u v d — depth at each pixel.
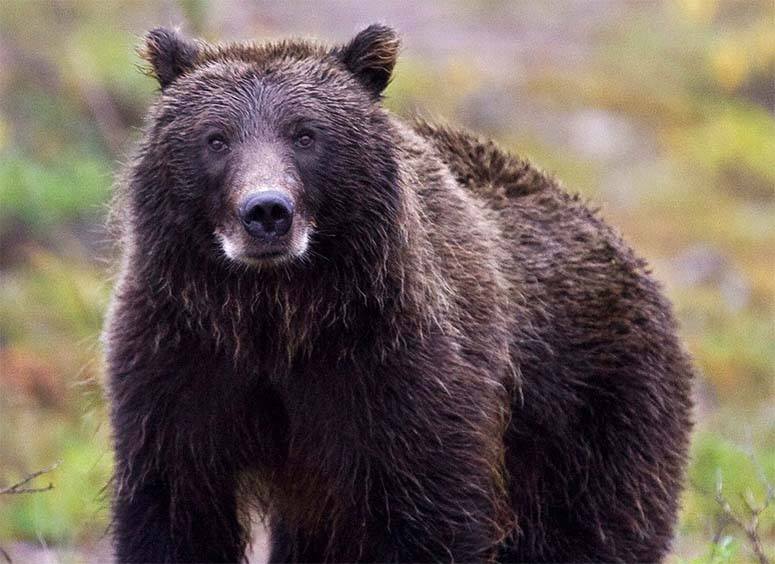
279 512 11.84
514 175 13.04
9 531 17.20
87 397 15.93
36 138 29.66
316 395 10.92
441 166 11.90
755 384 24.73
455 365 11.02
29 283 25.17
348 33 39.09
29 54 32.00
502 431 11.59
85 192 27.95
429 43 42.69
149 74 11.61
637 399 12.70
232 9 26.59
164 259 10.72
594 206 13.55
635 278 13.04
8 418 20.12
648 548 12.85
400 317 10.72
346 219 10.60
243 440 11.20
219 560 11.54
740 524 12.69
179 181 10.66
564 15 47.53
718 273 31.55
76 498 17.66
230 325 10.72
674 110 42.31
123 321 10.95
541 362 12.22
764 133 42.38
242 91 10.79
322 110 10.72
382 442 10.88
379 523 11.13
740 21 45.84
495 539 11.41
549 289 12.41
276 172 10.36
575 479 12.59
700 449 18.36
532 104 40.25
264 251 10.23
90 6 34.75
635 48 45.69
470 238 11.64
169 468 11.09
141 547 11.19
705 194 38.44
